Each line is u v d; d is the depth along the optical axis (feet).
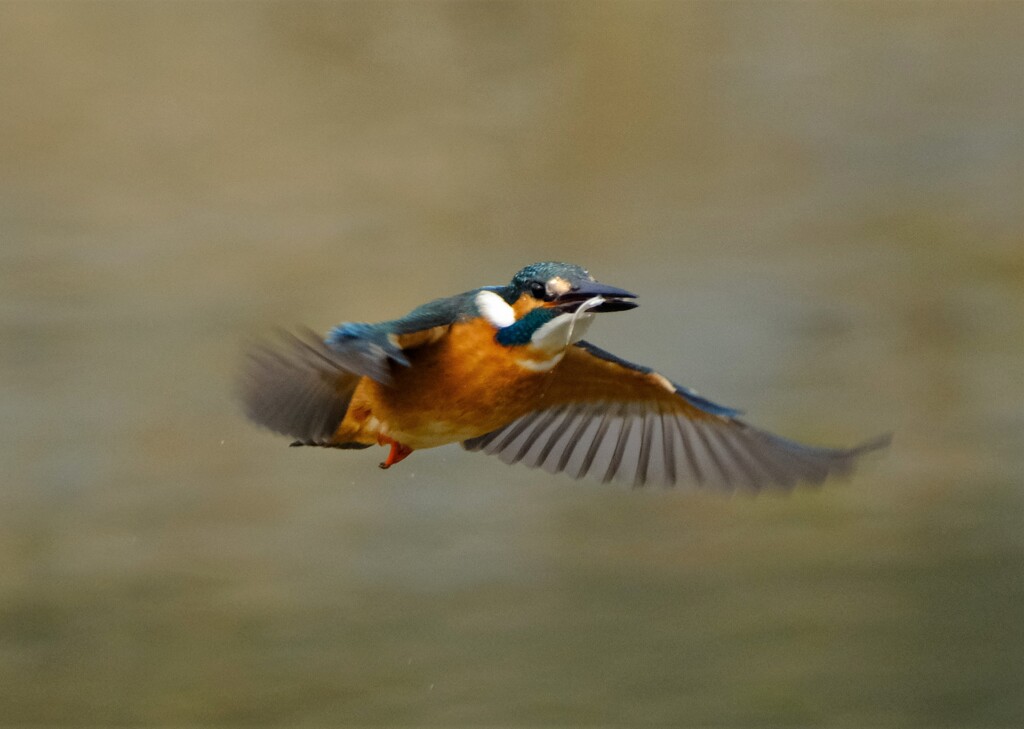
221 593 40.24
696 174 71.97
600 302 20.62
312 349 16.62
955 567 41.29
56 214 63.21
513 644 37.86
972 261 61.93
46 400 48.62
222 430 47.70
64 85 72.13
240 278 58.49
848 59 82.07
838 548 42.37
